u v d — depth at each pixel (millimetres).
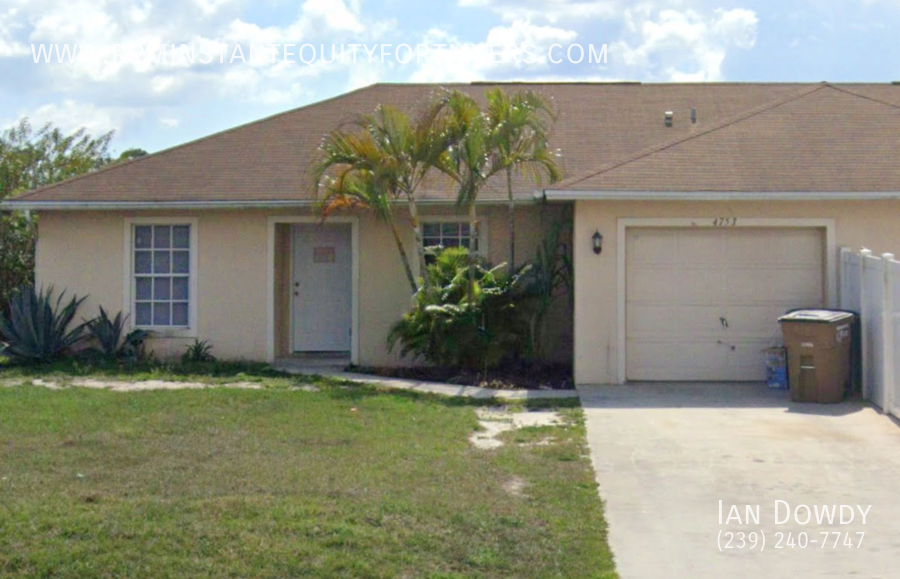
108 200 15938
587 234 13953
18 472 8328
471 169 13938
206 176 16453
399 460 9156
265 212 16203
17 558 6086
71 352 16406
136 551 6262
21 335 15719
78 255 16516
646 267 14094
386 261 16094
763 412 11883
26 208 16031
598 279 13961
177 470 8531
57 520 6742
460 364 14773
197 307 16328
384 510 7305
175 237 16516
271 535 6605
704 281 14086
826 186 13312
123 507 7148
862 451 9844
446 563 6426
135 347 16250
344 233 17188
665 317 14117
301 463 8898
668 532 7375
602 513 7793
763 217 13789
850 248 13672
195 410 11555
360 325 16109
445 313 14297
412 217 14609
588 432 10758
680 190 13367
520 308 14664
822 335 12320
